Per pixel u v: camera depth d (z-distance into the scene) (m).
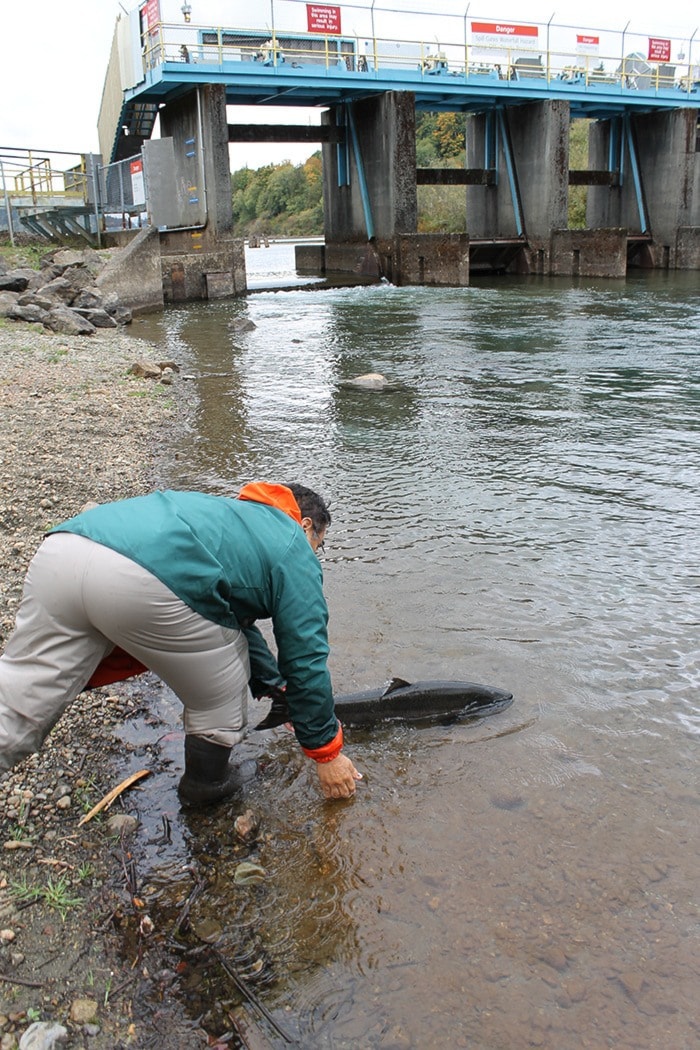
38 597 2.69
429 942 2.70
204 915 2.81
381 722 3.87
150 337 17.69
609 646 4.53
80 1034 2.38
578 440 8.85
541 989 2.52
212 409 10.51
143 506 2.77
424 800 3.37
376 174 31.70
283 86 27.73
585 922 2.76
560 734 3.78
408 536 6.16
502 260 36.09
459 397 11.14
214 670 2.90
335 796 3.29
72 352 14.09
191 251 27.48
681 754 3.62
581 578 5.39
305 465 8.02
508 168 34.69
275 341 16.83
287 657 2.88
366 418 9.99
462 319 19.94
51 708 2.77
